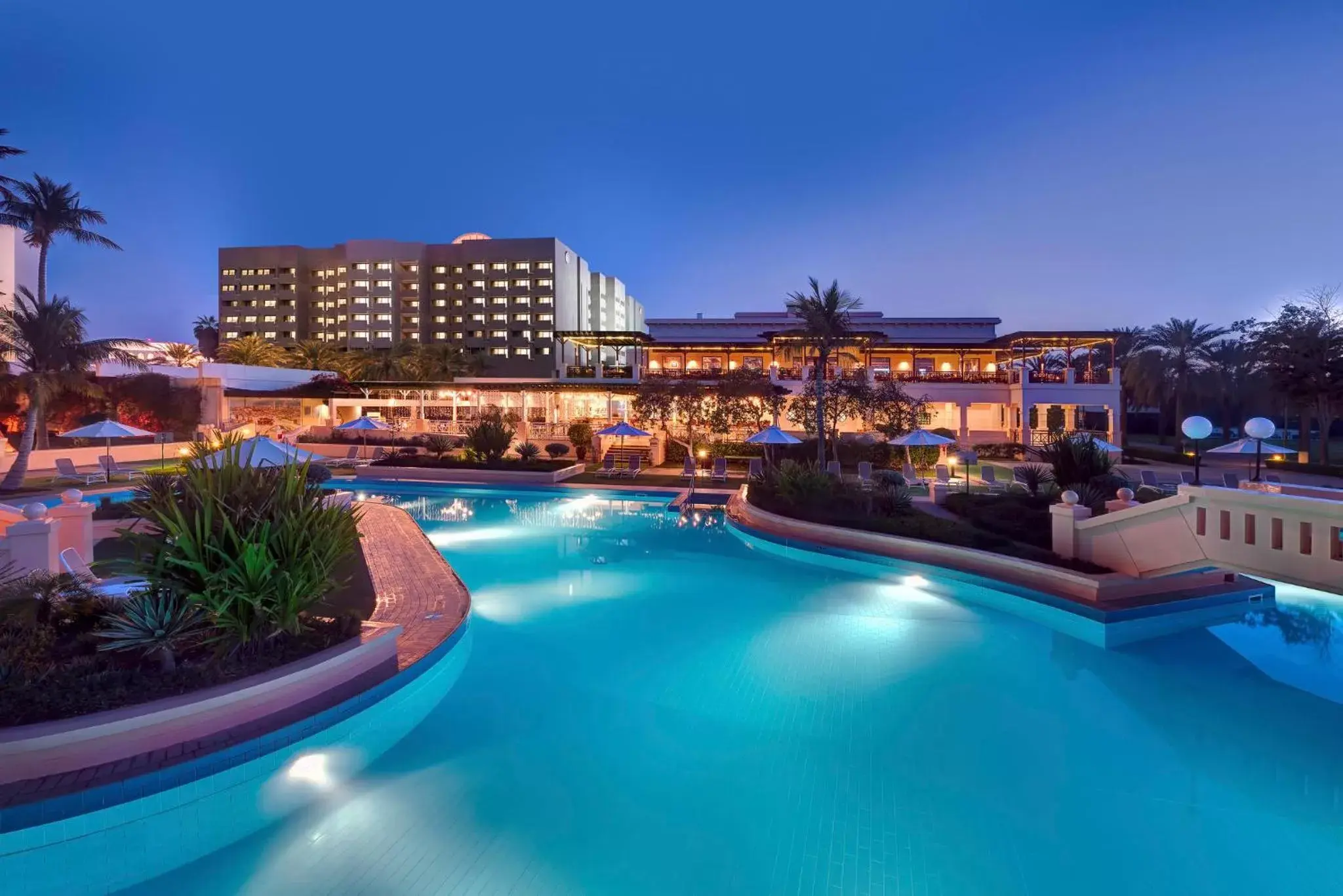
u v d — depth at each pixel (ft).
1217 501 30.37
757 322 171.63
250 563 23.13
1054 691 27.09
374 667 25.89
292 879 16.22
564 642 32.35
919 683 27.78
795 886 15.89
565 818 18.53
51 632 24.45
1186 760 21.81
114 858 17.10
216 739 20.45
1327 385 105.70
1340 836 17.90
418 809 18.92
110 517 48.11
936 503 65.31
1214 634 33.88
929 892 15.70
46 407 83.30
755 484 71.92
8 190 104.17
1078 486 54.39
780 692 26.84
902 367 152.35
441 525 63.26
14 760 17.99
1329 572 24.73
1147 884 16.03
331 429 130.00
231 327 320.70
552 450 106.52
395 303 312.91
